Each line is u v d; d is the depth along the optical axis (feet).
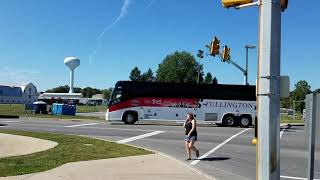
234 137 92.68
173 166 48.55
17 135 80.12
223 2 26.58
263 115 24.63
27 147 72.43
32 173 40.98
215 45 105.09
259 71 25.00
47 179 38.34
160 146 74.54
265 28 24.95
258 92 24.98
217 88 138.82
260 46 25.05
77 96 482.69
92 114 215.72
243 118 137.80
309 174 24.99
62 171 42.63
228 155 64.23
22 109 246.27
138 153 59.26
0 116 156.15
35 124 119.34
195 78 442.91
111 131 101.04
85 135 90.48
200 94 138.41
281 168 52.95
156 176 42.01
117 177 40.75
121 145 68.85
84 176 40.55
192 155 63.67
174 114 137.59
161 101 137.80
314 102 25.07
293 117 221.87
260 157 24.56
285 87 24.68
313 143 25.00
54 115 180.34
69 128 107.04
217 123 138.72
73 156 53.93
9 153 68.90
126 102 137.18
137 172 43.91
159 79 450.71
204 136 93.91
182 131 103.45
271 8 24.91
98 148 63.26
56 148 61.87
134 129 107.65
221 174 47.16
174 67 440.86
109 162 49.98
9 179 37.73
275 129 24.56
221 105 138.31
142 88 137.90
